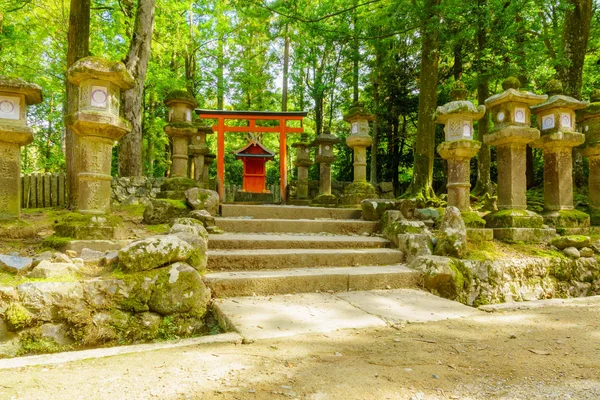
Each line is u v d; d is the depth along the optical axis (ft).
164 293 12.05
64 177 33.94
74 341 10.94
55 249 14.84
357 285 15.62
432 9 29.86
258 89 70.03
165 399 6.91
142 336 11.55
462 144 20.74
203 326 12.42
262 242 18.67
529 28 39.22
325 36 36.29
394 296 14.87
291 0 42.73
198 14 61.82
